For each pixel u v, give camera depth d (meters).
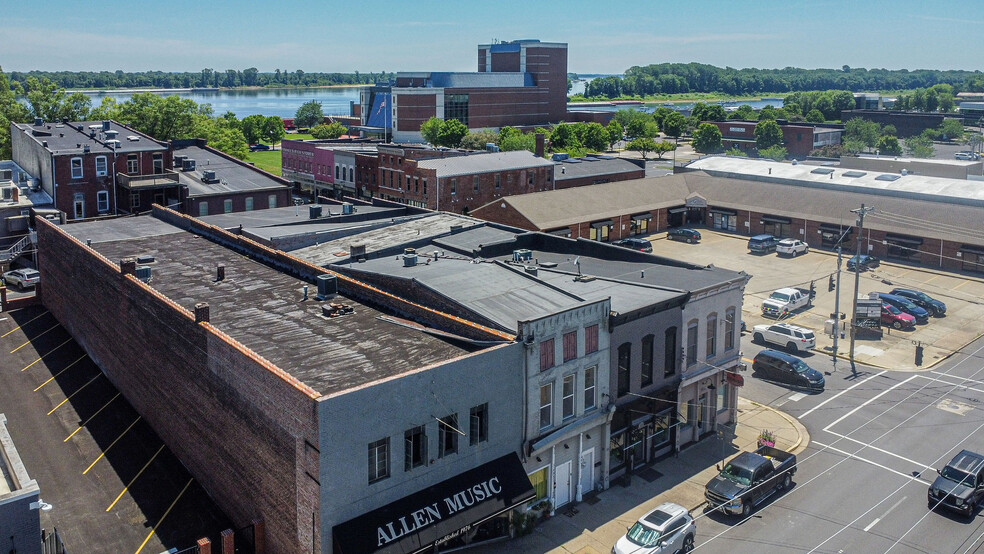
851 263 83.19
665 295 41.41
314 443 28.52
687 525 33.69
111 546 33.38
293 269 48.81
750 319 67.25
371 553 29.14
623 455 40.38
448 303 39.59
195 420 38.44
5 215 79.44
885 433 45.09
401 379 30.22
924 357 58.19
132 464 40.62
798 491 38.72
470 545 33.84
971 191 92.62
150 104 125.94
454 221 61.88
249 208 86.38
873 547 33.78
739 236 101.44
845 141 180.25
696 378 43.34
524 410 34.72
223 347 34.66
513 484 33.72
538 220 89.50
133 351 45.91
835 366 56.44
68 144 88.50
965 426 45.91
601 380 38.00
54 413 46.34
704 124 193.25
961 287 77.44
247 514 34.28
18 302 66.31
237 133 147.25
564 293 40.66
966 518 36.16
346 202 77.50
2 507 25.75
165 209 66.69
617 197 101.94
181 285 45.78
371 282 44.81
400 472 30.84
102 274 49.81
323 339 36.44
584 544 34.12
